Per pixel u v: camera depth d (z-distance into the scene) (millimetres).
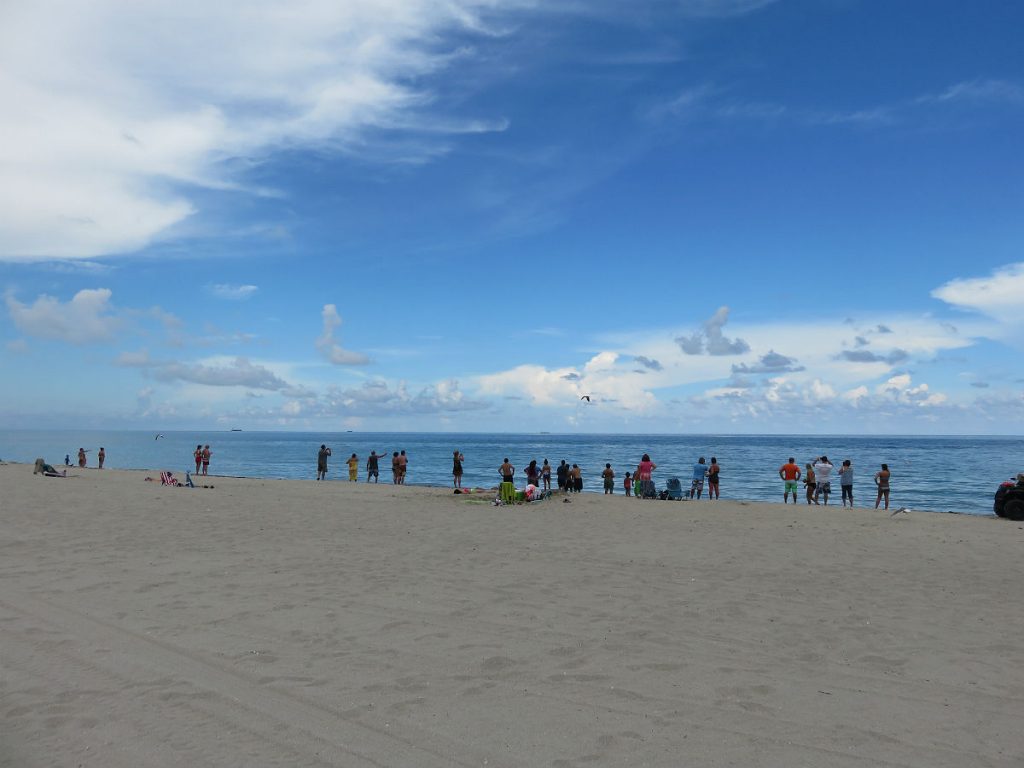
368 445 173875
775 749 4211
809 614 7672
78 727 4461
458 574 9781
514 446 148125
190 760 4004
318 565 10312
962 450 129875
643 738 4352
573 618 7371
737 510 20406
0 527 13625
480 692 5148
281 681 5344
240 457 90562
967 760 4094
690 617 7473
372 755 4086
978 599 8562
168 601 7871
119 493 21781
